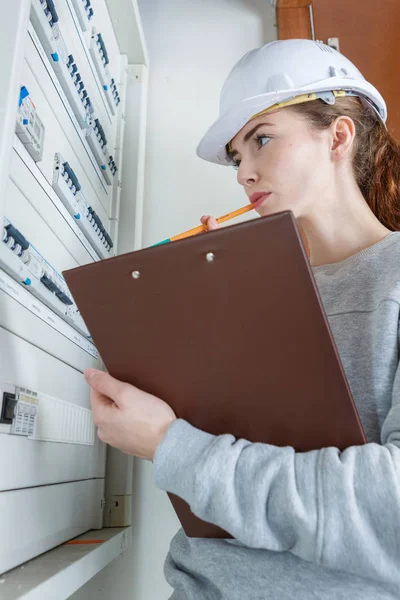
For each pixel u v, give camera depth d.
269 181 0.83
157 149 1.68
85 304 0.59
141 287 0.55
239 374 0.55
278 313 0.52
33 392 0.80
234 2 1.87
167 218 1.60
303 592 0.53
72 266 1.05
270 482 0.49
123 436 0.58
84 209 1.11
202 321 0.55
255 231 0.49
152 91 1.75
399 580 0.44
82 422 1.09
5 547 0.69
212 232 0.51
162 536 1.32
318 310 0.50
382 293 0.67
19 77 0.68
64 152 1.00
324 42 1.74
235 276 0.52
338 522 0.45
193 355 0.56
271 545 0.48
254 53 0.95
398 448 0.49
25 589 0.63
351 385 0.65
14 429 0.71
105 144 1.34
